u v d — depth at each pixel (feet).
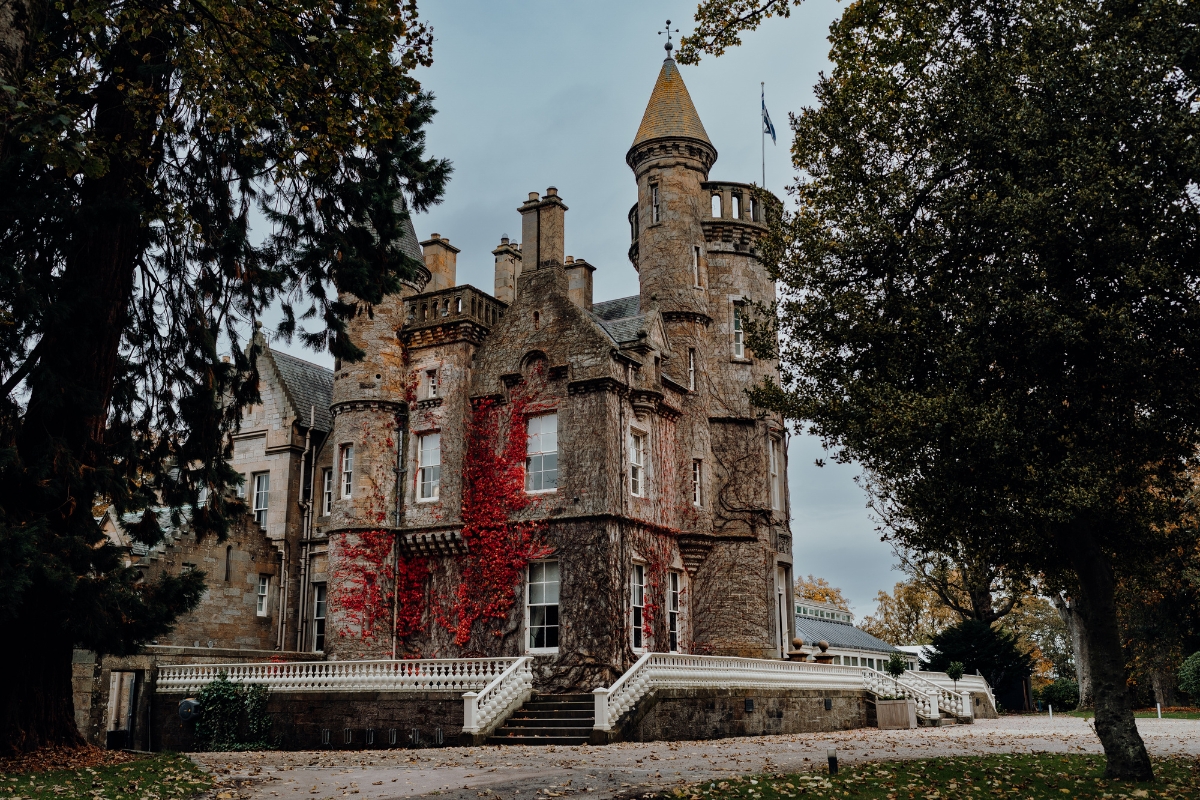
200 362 66.39
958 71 57.36
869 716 115.55
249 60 55.06
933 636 191.42
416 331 106.42
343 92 57.41
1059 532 53.83
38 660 58.65
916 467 54.19
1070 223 49.83
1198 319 48.85
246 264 65.36
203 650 100.83
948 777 50.44
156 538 64.13
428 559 101.09
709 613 104.78
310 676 88.89
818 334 61.41
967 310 53.31
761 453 111.34
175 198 63.98
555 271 101.86
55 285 56.90
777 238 64.85
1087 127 51.49
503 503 97.55
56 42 56.54
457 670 84.84
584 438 95.20
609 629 89.71
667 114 117.19
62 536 53.01
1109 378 50.67
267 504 117.70
